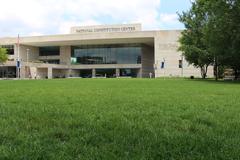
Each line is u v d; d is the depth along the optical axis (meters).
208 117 9.34
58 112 10.24
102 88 25.58
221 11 41.56
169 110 10.99
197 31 58.09
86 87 27.50
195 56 59.56
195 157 5.26
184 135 6.80
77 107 11.75
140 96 16.88
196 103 13.32
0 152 5.43
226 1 41.09
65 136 6.74
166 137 6.60
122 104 12.78
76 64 131.62
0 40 125.88
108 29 121.00
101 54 130.00
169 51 112.44
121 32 114.50
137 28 119.12
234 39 41.59
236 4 40.31
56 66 123.00
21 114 9.77
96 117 9.24
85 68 130.12
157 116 9.53
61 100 14.56
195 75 110.19
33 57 133.25
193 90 22.61
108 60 129.50
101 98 15.59
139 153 5.44
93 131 7.17
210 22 43.88
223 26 41.66
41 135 6.75
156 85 31.66
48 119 8.79
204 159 5.15
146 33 113.56
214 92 20.42
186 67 111.00
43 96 16.95
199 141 6.27
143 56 127.94
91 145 5.99
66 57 133.12
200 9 55.75
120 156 5.28
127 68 127.38
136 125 7.90
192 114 10.00
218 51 44.81
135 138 6.49
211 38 43.84
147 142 6.16
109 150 5.61
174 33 111.81
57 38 120.31
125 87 27.38
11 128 7.42
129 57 127.62
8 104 12.87
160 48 112.81
